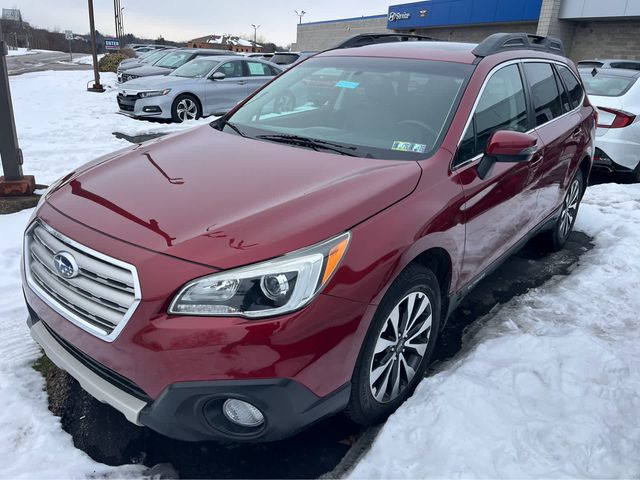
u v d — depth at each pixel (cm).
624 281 412
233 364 196
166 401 201
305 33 4731
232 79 1242
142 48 3938
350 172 263
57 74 2648
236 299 199
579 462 231
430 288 264
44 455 233
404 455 230
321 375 210
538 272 448
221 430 212
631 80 747
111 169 283
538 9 2411
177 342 196
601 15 2178
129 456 241
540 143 375
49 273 238
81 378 221
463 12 2809
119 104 1185
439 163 279
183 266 202
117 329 204
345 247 216
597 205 627
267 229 214
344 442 254
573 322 356
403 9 3234
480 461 224
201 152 298
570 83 468
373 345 232
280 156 288
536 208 392
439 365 315
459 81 325
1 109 542
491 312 376
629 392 272
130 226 221
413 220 244
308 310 203
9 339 318
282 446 249
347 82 354
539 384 276
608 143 707
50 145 827
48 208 251
